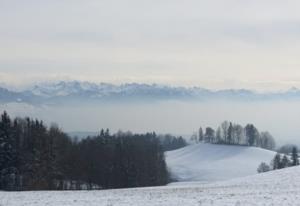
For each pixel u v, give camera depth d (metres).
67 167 109.62
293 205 31.22
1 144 93.62
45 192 51.88
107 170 122.81
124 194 45.75
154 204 34.28
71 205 34.91
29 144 101.88
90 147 124.50
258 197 36.94
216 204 32.84
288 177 58.72
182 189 52.38
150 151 136.88
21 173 95.56
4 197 44.03
